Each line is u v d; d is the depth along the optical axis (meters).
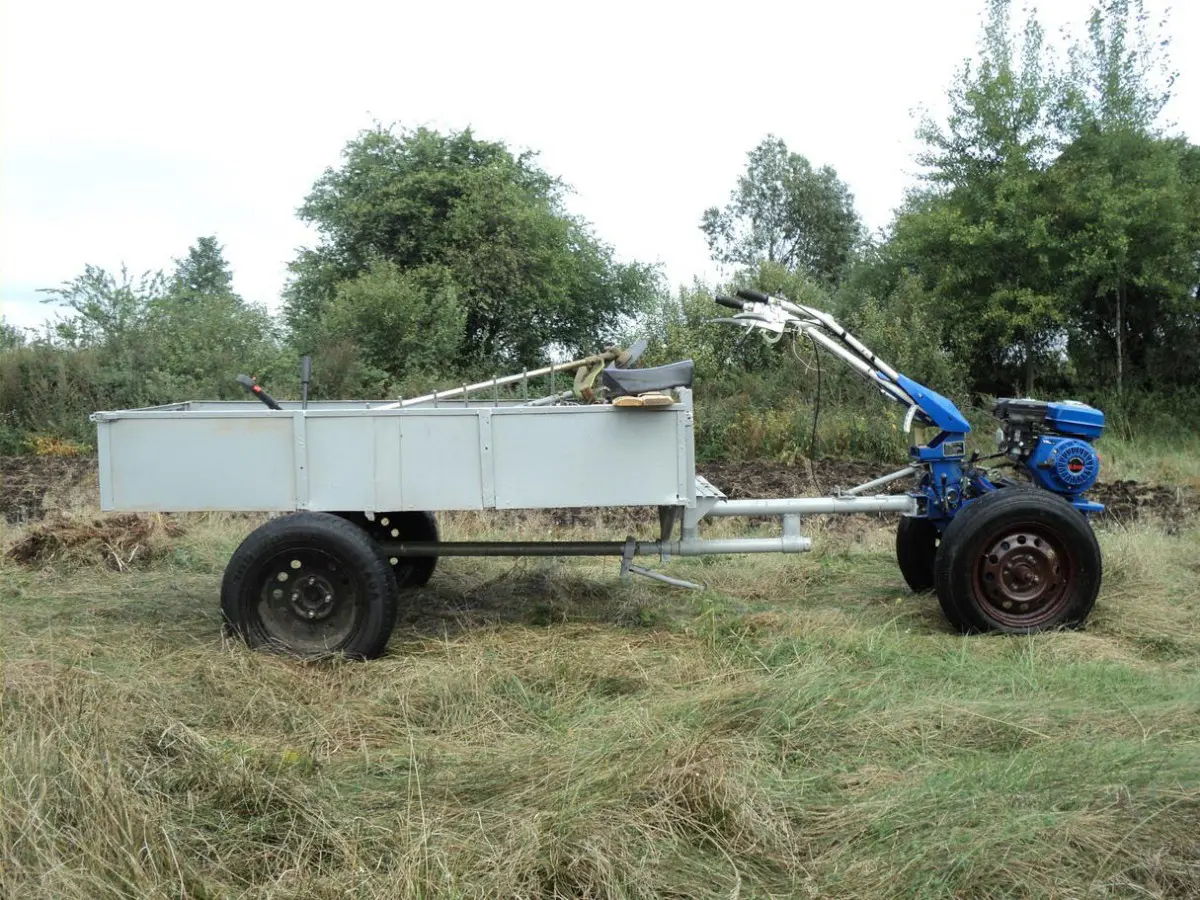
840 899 2.88
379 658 5.09
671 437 5.07
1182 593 6.26
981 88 17.77
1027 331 17.16
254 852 3.10
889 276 20.34
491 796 3.49
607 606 6.11
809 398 15.59
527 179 23.52
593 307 24.06
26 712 3.77
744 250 37.38
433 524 6.48
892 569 7.16
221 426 5.03
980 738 3.97
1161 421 16.36
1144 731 3.92
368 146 21.67
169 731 3.74
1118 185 16.98
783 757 3.75
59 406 15.37
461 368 18.39
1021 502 5.32
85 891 2.76
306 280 20.89
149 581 6.75
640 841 3.10
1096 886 2.90
